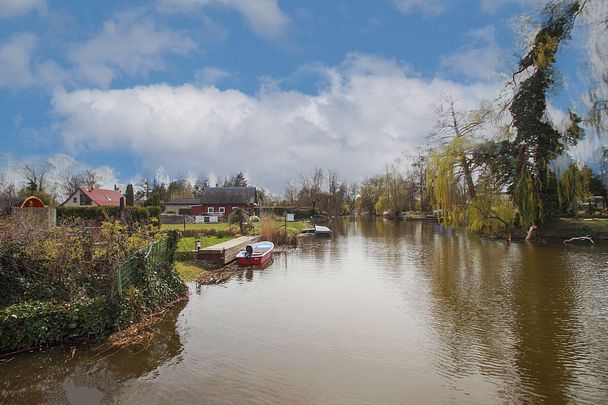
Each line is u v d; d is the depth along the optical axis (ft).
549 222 107.96
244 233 102.06
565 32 92.12
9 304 31.60
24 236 34.14
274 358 29.68
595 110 88.12
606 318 39.29
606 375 27.25
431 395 24.56
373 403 23.66
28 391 24.54
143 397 24.00
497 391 25.11
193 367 27.99
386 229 156.56
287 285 53.72
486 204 104.17
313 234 138.21
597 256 77.87
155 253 41.86
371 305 43.91
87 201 207.72
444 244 100.94
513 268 65.98
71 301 31.96
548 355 30.53
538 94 96.73
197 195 325.83
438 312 41.39
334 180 287.28
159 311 39.52
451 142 106.42
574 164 97.04
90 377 26.30
